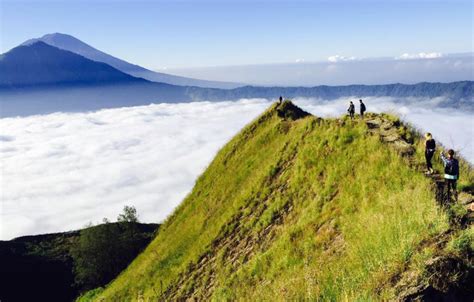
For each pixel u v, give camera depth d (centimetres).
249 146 3644
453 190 1288
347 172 1938
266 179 2630
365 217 1434
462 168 1558
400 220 1176
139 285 2762
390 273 990
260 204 2423
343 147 2158
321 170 2153
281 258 1695
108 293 3297
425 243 1035
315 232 1688
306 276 1272
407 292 892
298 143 2717
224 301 1734
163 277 2567
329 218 1709
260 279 1712
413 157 1748
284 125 3444
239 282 1800
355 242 1327
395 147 1872
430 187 1359
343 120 2538
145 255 3638
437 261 931
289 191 2266
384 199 1469
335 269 1238
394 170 1634
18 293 8681
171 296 2256
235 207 2597
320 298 1145
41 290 8962
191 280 2244
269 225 2150
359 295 969
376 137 1994
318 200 1903
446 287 887
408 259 1002
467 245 961
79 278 9156
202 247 2456
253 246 2078
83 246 9125
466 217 1123
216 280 2058
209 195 3472
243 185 2978
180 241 2997
